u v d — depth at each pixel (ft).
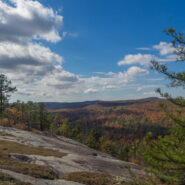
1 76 159.33
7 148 72.90
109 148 245.86
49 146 101.60
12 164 49.93
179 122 22.41
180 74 22.70
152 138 23.79
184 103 22.70
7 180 34.06
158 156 23.06
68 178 49.78
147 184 24.61
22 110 228.84
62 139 169.07
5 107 178.29
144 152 23.73
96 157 100.32
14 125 184.03
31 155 67.72
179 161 21.81
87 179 49.39
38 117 242.99
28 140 106.73
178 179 22.53
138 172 67.72
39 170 48.83
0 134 109.19
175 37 23.31
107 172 65.92
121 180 52.47
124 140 564.71
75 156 81.61
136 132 631.56
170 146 23.11
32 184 35.83
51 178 45.98
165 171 23.36
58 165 61.00
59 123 387.34
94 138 272.92
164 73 23.49
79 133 347.77
